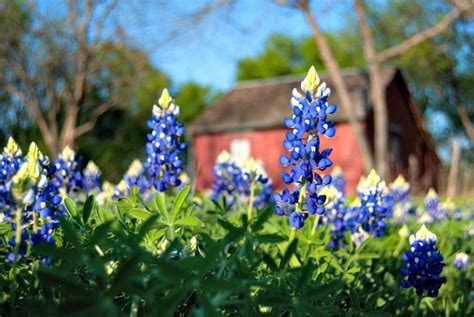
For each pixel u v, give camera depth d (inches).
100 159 1300.4
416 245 116.3
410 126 1370.6
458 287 167.8
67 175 178.7
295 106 104.4
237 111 1302.9
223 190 206.7
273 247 122.7
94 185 226.8
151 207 113.4
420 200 493.4
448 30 983.0
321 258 120.4
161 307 61.2
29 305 59.8
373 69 834.8
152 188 175.2
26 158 108.7
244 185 202.8
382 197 161.3
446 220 298.0
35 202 85.7
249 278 72.0
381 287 137.9
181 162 147.4
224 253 84.7
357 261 141.5
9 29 1018.7
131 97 1332.4
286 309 78.2
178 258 87.0
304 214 104.7
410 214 310.7
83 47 1031.6
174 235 91.0
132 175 200.7
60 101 1221.1
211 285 62.4
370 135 1147.9
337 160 1128.2
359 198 163.5
